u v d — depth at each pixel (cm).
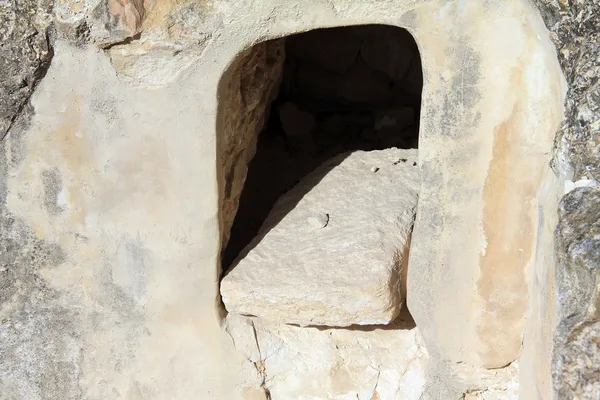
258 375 197
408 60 291
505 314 178
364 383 196
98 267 192
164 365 200
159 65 169
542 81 157
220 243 186
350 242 186
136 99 174
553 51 150
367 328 193
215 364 197
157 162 179
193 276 189
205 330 194
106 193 184
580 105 143
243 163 204
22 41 169
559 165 152
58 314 198
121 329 197
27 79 174
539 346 164
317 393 198
